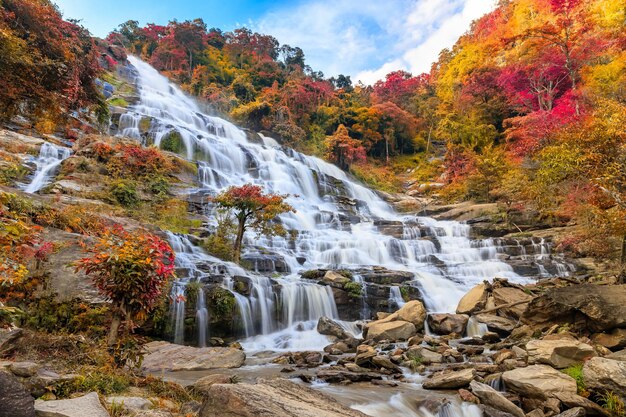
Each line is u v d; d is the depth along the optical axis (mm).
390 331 10000
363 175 44656
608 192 9992
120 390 4344
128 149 19500
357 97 62594
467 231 23578
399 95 63594
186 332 9625
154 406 4020
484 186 30734
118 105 33688
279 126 45625
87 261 5188
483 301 12109
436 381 6340
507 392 5996
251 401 3295
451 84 59344
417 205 34562
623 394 5105
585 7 39281
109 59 45844
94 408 3314
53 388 3793
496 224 23734
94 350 5219
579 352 6422
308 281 13047
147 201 17234
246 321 10727
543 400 5453
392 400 5762
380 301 12961
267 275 13648
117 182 16641
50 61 16656
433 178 44094
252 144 35188
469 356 8289
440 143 56000
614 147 10539
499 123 46062
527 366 6434
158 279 5457
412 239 21766
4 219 5430
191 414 3904
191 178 22359
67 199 13992
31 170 17109
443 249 20688
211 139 30328
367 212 31344
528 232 22031
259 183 27234
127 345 5195
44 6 19609
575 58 36781
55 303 7484
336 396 5855
